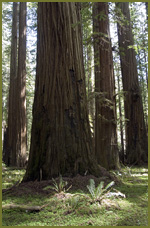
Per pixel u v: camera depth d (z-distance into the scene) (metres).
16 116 11.99
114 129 7.45
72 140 4.42
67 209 3.03
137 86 11.68
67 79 4.64
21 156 11.47
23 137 11.73
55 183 3.92
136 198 3.58
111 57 7.86
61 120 4.48
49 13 4.90
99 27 7.82
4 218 2.86
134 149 10.95
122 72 12.31
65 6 4.88
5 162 11.55
